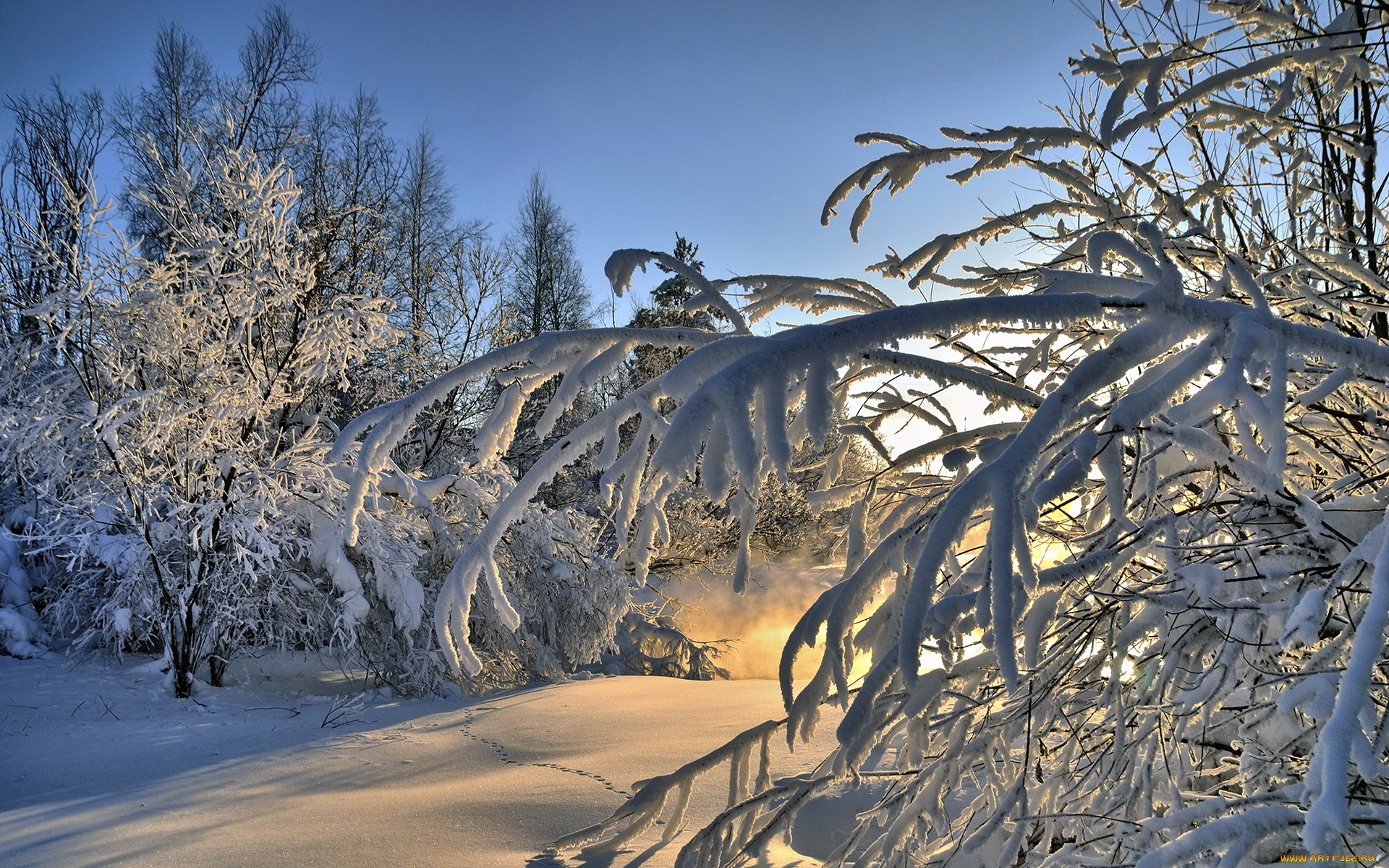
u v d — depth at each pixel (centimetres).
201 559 904
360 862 358
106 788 562
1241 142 298
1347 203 311
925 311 128
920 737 241
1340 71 278
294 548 965
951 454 189
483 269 1506
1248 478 161
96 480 928
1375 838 174
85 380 922
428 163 2352
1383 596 119
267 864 361
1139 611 224
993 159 266
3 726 735
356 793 489
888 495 258
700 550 1697
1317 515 183
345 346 1016
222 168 1016
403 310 1380
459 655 181
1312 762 132
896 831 252
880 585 171
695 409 119
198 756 641
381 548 941
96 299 909
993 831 223
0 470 998
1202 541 239
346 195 1972
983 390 177
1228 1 273
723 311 188
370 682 988
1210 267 274
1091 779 243
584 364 191
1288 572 190
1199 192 276
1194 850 144
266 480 929
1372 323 279
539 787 464
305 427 1101
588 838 296
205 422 908
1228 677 210
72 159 1944
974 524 182
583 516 1184
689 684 891
